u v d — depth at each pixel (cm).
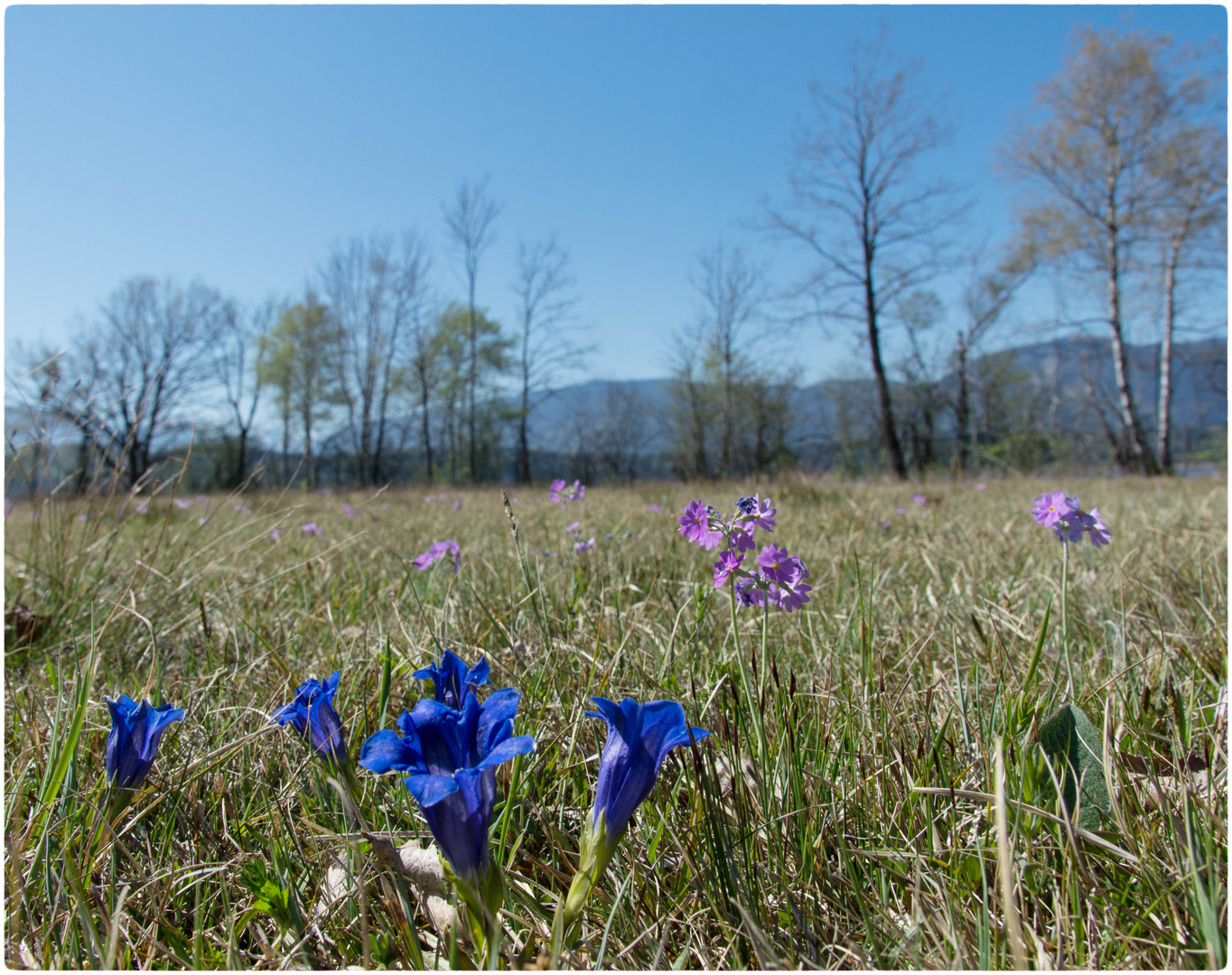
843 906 136
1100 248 2595
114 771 147
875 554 398
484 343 4569
